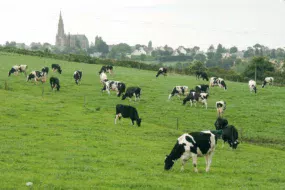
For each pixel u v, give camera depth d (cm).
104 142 3319
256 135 4625
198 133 2497
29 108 4562
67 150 2931
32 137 3291
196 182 2267
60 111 4631
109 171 2391
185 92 6222
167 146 3409
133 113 4303
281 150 4097
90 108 5278
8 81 6606
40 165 2427
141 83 7312
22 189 1923
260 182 2398
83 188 1997
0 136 3247
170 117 5178
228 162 2958
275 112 5678
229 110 5719
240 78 10144
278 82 9756
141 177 2289
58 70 7825
